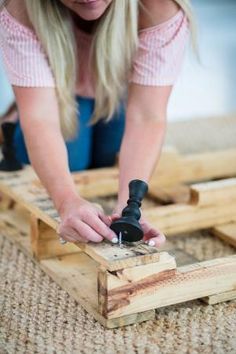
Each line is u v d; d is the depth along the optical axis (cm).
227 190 217
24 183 216
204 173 256
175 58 199
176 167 250
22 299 182
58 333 168
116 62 203
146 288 167
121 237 167
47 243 198
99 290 168
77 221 166
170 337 166
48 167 183
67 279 188
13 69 195
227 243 214
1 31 194
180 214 212
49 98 195
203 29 536
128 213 166
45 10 192
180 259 198
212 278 175
